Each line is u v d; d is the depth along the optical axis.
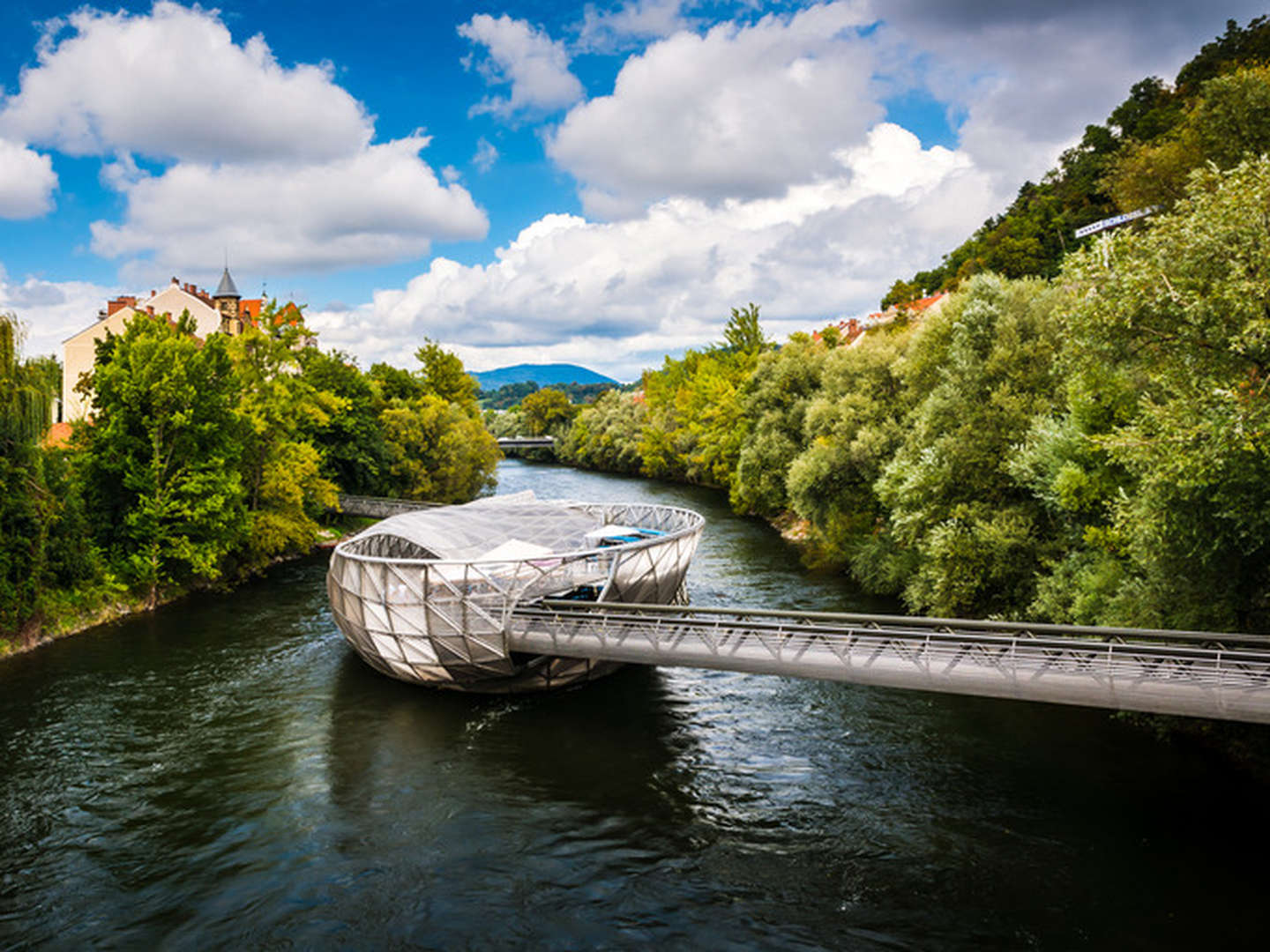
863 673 19.48
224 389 39.03
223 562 42.88
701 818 17.77
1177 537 17.28
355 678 27.38
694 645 21.92
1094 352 17.75
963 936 13.51
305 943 13.71
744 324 100.31
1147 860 15.49
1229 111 25.16
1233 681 15.65
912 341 40.09
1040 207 94.06
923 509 30.03
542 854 16.42
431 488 70.75
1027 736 21.39
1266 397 13.71
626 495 83.19
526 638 23.89
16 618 30.03
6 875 15.83
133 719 23.70
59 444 38.28
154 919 14.44
